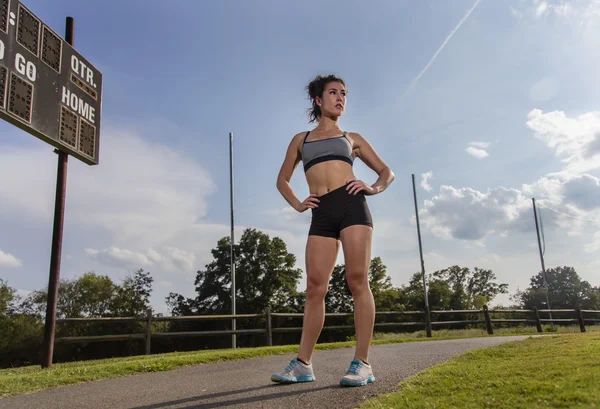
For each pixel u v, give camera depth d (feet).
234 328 56.49
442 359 14.78
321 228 10.25
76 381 13.57
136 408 9.01
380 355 17.71
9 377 14.26
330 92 11.17
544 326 56.80
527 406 5.93
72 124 22.15
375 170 11.30
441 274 233.35
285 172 11.18
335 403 8.18
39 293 116.06
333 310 120.98
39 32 20.29
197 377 13.30
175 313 119.14
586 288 229.86
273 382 10.55
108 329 102.17
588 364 8.43
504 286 227.81
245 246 123.03
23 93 19.03
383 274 131.34
